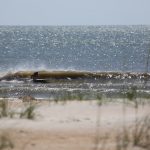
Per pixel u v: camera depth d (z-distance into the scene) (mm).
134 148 20781
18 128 26250
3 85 86312
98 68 162750
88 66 173000
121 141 22031
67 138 23547
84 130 25781
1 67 157000
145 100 39000
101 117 30516
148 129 24453
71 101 40719
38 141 22688
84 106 36188
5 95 70188
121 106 35562
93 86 83625
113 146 21172
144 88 71812
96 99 42938
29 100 51562
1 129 25859
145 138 22562
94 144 21812
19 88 80312
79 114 32062
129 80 92250
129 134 23609
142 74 96312
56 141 22766
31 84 87812
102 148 20719
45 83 89688
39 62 196125
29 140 22969
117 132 24656
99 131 25328
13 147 21250
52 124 27797
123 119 29156
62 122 28578
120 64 177000
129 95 42156
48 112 33156
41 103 41500
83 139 23203
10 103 44781
